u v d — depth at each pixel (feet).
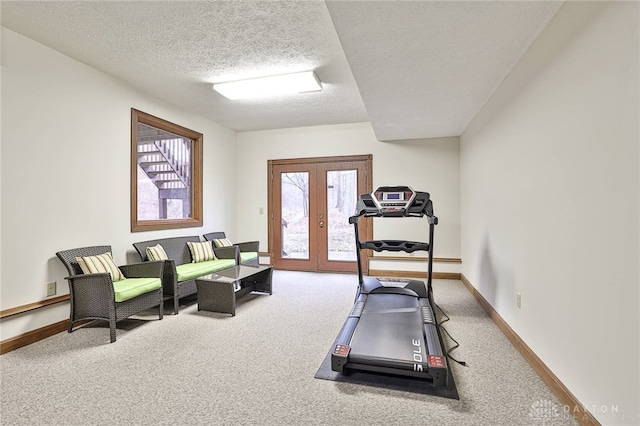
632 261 4.02
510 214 8.35
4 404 5.80
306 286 14.90
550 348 6.21
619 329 4.26
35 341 8.55
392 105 11.10
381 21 6.09
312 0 7.05
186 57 9.77
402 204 10.20
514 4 5.57
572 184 5.38
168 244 13.00
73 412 5.57
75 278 8.90
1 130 8.07
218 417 5.44
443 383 5.99
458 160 16.02
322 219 18.16
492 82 9.05
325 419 5.37
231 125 17.87
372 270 17.08
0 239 8.03
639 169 3.88
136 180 12.10
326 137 17.97
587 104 4.92
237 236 19.08
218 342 8.59
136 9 7.38
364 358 6.48
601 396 4.65
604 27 4.50
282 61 10.03
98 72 10.61
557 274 5.91
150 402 5.86
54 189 9.29
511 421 5.27
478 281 12.08
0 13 7.51
